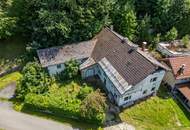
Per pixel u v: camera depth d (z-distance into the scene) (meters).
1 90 40.09
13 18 45.53
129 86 36.72
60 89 40.72
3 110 36.78
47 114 36.91
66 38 44.66
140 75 36.88
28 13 46.03
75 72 42.50
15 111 36.84
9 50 46.69
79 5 45.19
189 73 42.81
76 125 35.84
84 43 44.97
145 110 39.31
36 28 43.34
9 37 47.94
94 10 46.50
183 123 38.41
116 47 42.50
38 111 37.12
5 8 46.66
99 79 44.12
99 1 46.47
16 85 41.09
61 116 36.81
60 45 44.41
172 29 54.34
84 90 38.88
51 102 36.28
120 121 37.12
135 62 38.72
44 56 41.88
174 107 40.72
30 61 43.78
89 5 46.19
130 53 40.34
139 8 56.53
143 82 37.50
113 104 39.53
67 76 42.53
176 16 55.56
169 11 55.47
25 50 46.97
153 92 42.06
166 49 51.28
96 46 45.06
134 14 53.06
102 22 48.19
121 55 41.06
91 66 42.62
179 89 42.34
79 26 45.56
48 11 43.22
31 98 36.62
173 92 43.94
